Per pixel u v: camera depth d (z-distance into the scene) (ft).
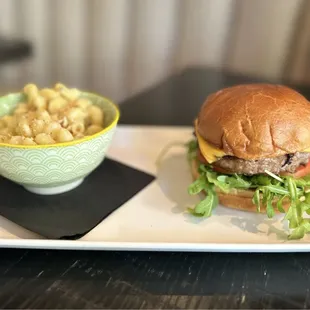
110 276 0.97
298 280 0.98
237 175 1.11
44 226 1.07
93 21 2.07
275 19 2.01
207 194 1.15
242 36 2.07
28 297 0.91
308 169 1.14
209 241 1.06
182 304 0.91
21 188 1.21
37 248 1.01
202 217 1.14
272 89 1.17
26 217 1.10
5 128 1.13
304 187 1.12
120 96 2.17
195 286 0.95
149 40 2.10
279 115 1.07
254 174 1.13
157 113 1.77
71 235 1.03
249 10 2.00
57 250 1.03
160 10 2.03
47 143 1.04
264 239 1.07
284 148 1.05
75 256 1.02
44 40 2.13
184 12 2.03
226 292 0.94
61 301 0.91
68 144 1.03
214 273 0.99
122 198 1.19
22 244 0.99
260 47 2.08
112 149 1.46
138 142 1.49
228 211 1.17
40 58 2.17
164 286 0.95
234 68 2.15
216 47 2.11
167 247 1.00
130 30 2.08
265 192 1.08
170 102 1.87
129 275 0.98
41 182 1.10
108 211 1.13
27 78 2.21
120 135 1.52
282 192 1.08
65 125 1.13
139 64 2.16
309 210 1.07
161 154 1.43
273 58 2.10
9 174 1.10
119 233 1.08
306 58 2.07
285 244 1.01
